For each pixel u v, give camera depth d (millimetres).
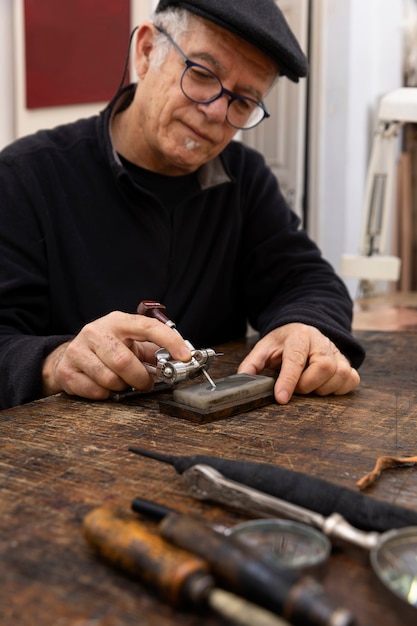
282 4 3059
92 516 543
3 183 1348
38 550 554
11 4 2225
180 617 468
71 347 1035
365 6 3268
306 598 435
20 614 468
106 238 1425
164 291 1495
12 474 717
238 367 1277
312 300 1402
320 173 3174
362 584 521
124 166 1479
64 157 1421
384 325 1810
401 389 1142
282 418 960
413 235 3779
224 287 1630
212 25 1227
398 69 3986
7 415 942
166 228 1464
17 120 2266
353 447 840
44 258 1372
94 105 2268
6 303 1277
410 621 476
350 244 3344
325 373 1074
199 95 1271
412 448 841
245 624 435
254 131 3219
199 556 490
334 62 3135
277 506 602
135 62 1412
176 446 826
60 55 2242
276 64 1301
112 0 2186
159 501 659
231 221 1594
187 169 1408
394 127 2113
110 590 498
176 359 988
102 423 912
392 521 593
